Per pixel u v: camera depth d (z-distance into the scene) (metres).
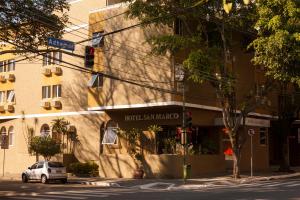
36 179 33.09
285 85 36.91
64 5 27.66
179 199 18.91
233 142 31.75
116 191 24.64
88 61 21.03
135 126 36.78
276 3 25.03
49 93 45.19
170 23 29.59
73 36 42.41
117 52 35.25
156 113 35.50
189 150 34.12
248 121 37.62
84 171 37.31
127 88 34.53
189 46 29.75
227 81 30.30
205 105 35.00
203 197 19.55
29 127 46.41
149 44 31.64
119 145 37.62
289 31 25.11
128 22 34.69
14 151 47.03
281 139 41.12
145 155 34.38
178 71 32.16
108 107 35.59
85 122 41.47
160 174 33.41
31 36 27.09
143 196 20.81
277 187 24.73
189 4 28.03
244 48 37.72
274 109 41.50
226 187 25.98
